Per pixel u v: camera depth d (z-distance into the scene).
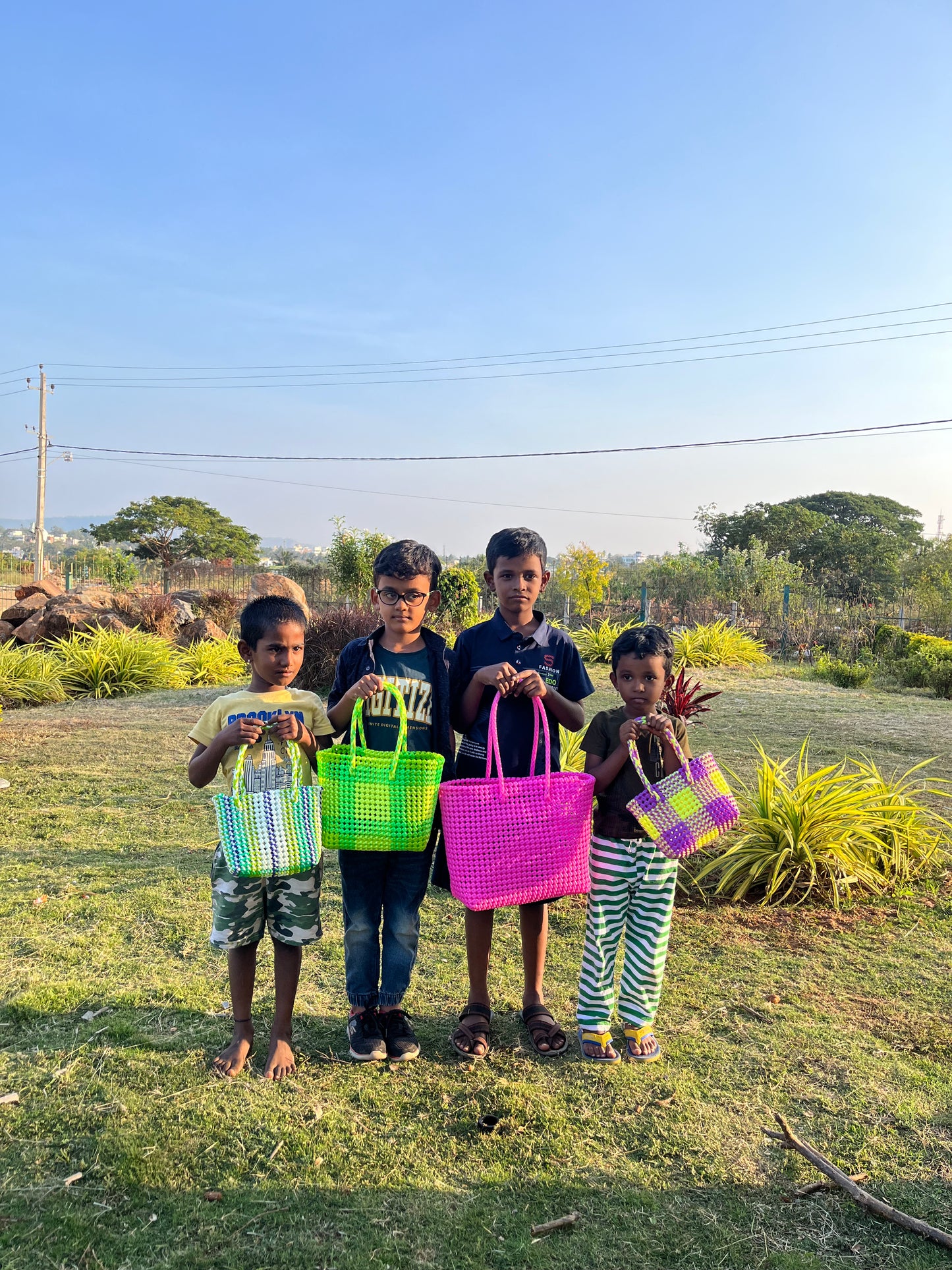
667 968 3.61
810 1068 2.80
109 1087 2.59
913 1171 2.30
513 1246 2.01
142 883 4.42
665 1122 2.49
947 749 8.13
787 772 7.07
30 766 7.07
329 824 2.73
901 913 4.31
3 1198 2.12
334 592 23.09
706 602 24.36
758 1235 2.06
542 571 3.02
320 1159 2.28
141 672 11.87
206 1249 1.97
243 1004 2.75
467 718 3.02
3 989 3.23
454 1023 3.07
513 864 2.75
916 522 53.97
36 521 33.88
